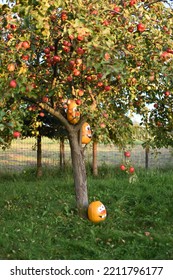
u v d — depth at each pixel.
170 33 2.69
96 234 2.83
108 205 3.71
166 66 2.54
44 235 2.78
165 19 2.80
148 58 2.66
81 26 2.19
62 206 3.53
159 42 2.63
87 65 2.19
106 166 6.34
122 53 2.71
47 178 5.53
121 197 3.86
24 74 2.36
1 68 2.40
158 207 3.54
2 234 2.76
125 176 5.59
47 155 8.06
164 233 2.88
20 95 2.61
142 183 4.53
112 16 2.66
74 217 3.21
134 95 3.24
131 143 3.12
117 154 8.41
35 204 3.72
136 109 3.42
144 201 3.80
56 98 3.12
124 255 2.46
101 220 3.15
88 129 3.38
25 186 4.65
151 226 3.10
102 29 2.27
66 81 2.98
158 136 3.39
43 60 2.96
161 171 5.84
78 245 2.58
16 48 2.31
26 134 5.44
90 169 6.16
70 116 3.14
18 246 2.56
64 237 2.80
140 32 2.54
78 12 2.32
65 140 6.06
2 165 7.05
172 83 2.87
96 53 2.18
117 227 3.04
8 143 4.80
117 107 3.33
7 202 3.82
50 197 3.98
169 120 3.38
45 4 2.13
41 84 2.98
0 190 4.46
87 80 2.89
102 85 2.95
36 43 2.77
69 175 5.65
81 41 2.34
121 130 3.09
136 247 2.57
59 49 2.82
